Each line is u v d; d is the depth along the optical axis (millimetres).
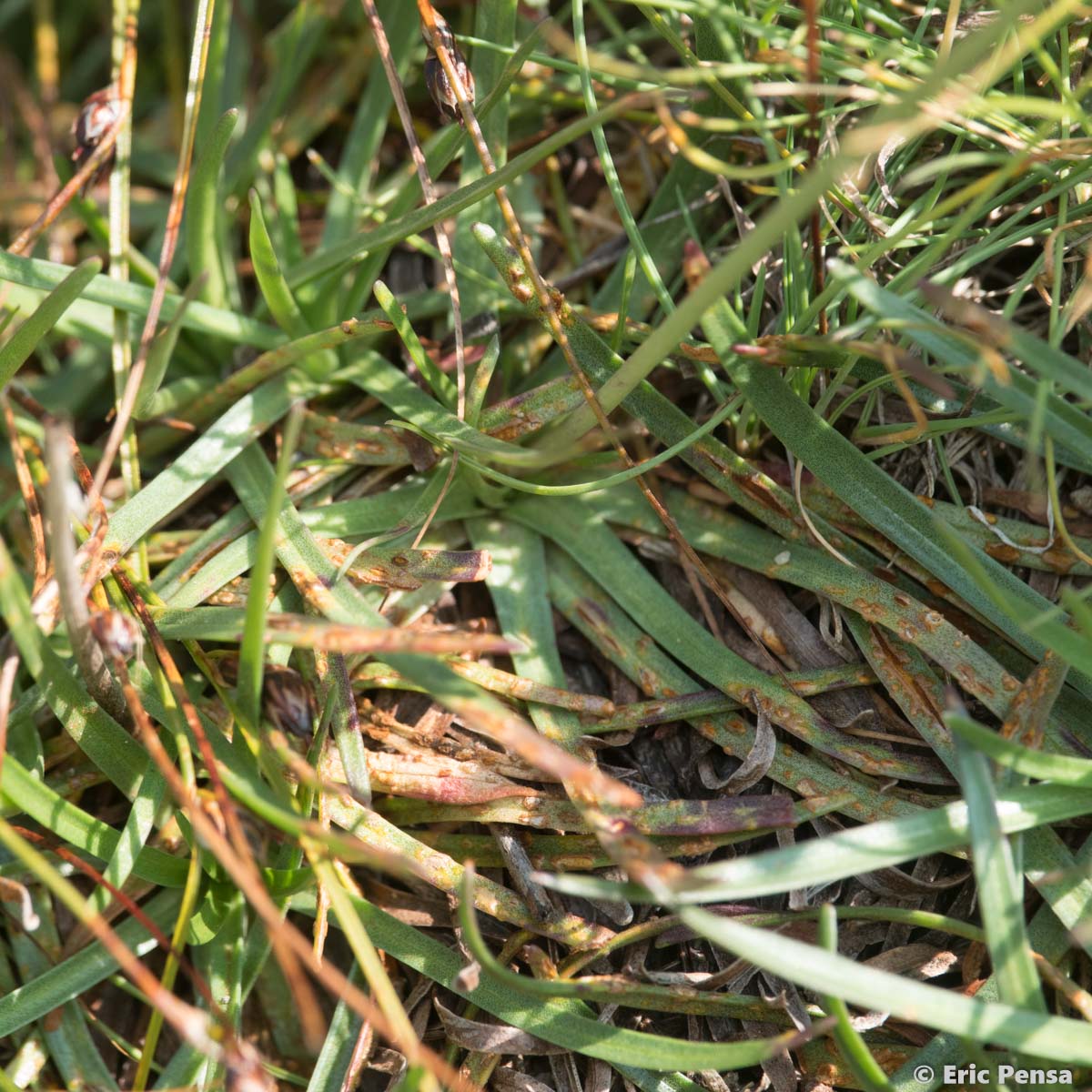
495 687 205
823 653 207
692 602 212
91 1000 208
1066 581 208
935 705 201
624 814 198
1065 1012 196
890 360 188
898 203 214
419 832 205
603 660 212
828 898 201
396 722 207
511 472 214
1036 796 188
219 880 202
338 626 183
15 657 192
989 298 217
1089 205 202
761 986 200
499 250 202
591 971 201
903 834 185
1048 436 193
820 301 197
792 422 201
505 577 213
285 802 194
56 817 196
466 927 184
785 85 188
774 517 208
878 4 215
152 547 215
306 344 209
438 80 203
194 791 191
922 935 202
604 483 200
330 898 189
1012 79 214
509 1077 200
